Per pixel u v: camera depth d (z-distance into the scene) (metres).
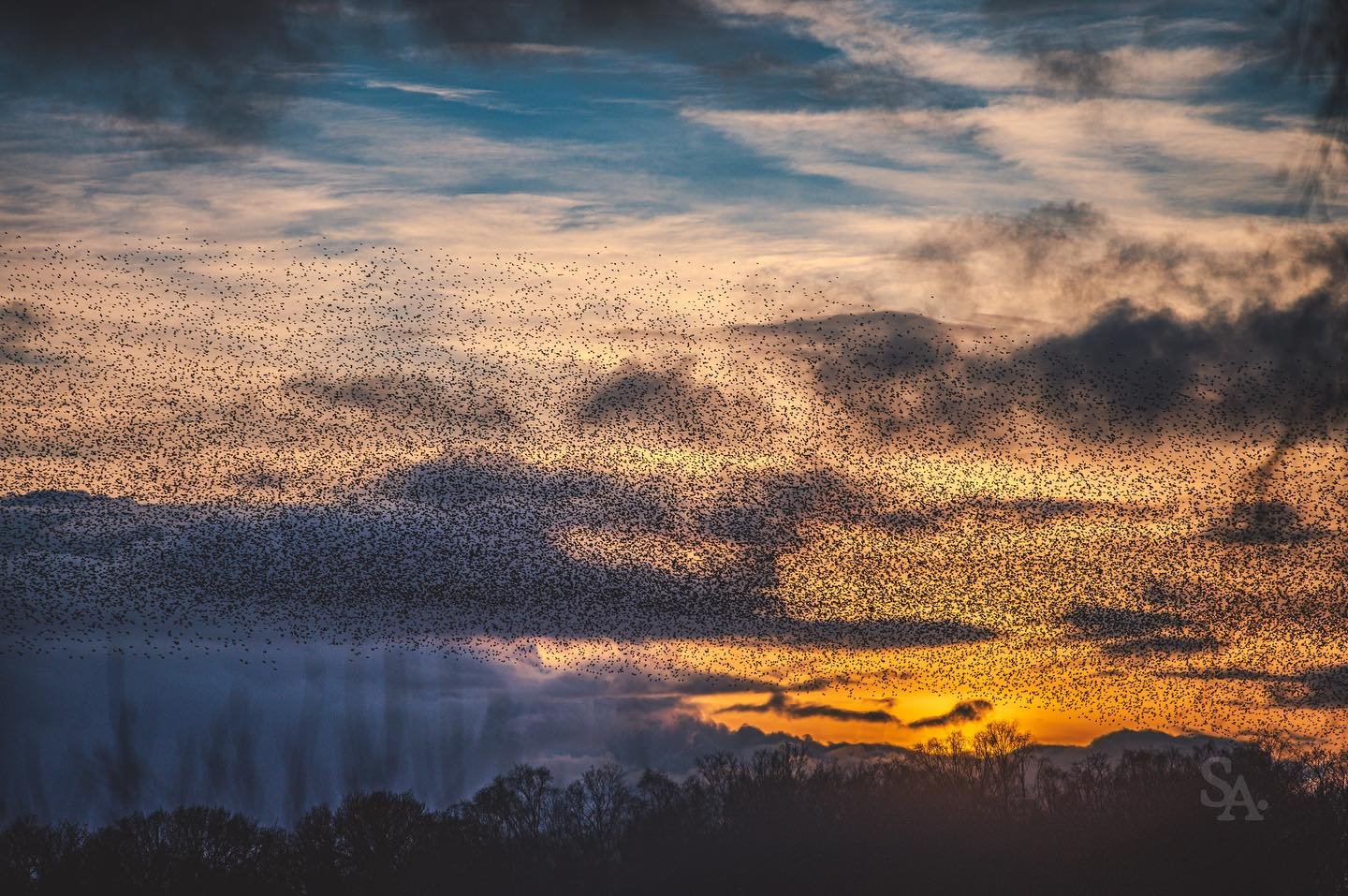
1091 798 48.25
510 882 47.78
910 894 48.12
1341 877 44.69
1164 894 45.31
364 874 46.41
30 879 42.66
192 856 44.66
